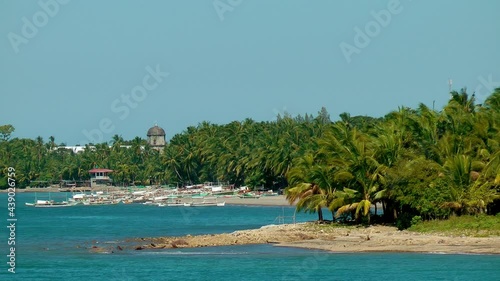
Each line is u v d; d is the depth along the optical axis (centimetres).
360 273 7706
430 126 10612
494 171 9519
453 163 9619
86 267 8419
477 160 9794
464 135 10400
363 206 10219
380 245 9125
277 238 10119
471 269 7688
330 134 11231
